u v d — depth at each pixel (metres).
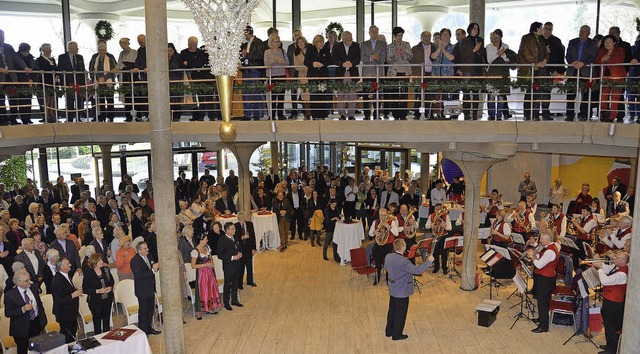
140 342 7.33
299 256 14.26
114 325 9.77
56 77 11.62
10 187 17.77
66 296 7.97
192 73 11.68
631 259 5.48
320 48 11.02
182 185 17.20
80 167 19.80
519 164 18.62
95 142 11.77
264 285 12.05
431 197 15.45
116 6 16.23
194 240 11.03
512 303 10.84
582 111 11.00
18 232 10.56
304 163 22.30
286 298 11.25
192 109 12.05
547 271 9.29
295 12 17.06
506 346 8.95
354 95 11.38
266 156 23.17
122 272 9.69
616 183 13.79
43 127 10.88
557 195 15.14
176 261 8.12
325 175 17.22
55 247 9.53
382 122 10.52
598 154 10.43
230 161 23.56
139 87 11.58
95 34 15.24
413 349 8.87
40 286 9.19
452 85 10.17
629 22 14.50
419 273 8.95
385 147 20.11
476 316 10.21
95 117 12.08
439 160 19.38
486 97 10.98
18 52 10.91
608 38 9.91
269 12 16.92
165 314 8.20
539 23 10.45
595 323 8.98
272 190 17.12
